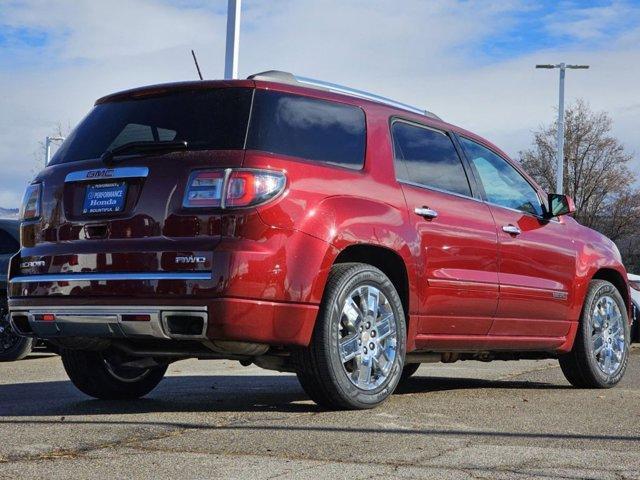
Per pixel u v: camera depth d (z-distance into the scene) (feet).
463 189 21.09
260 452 13.37
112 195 17.34
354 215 17.56
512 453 13.47
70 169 18.11
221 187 16.35
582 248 24.30
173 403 19.31
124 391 20.01
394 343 18.35
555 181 152.66
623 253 151.94
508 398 20.76
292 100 17.80
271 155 16.75
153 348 17.58
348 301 17.43
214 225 16.21
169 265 16.28
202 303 15.88
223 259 15.90
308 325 16.65
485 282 20.75
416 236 18.94
